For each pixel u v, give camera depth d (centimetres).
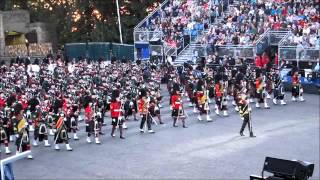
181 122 3145
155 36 4975
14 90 3259
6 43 5819
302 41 4188
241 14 4850
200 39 4741
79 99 3108
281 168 1429
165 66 4325
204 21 4969
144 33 5028
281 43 4225
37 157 2470
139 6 5866
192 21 5012
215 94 3309
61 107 2714
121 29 5722
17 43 5828
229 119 3197
